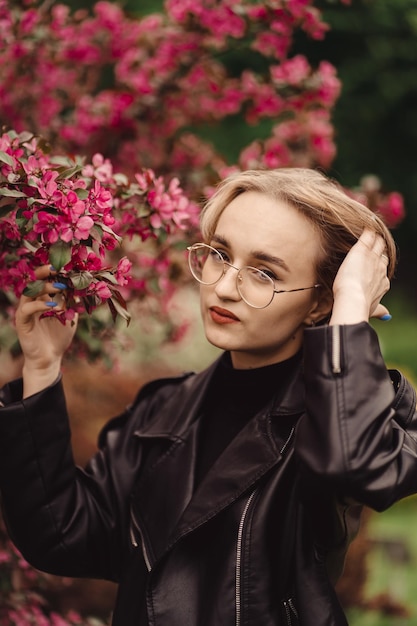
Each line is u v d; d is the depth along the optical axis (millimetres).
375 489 1350
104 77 4312
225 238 1557
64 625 2484
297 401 1558
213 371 1730
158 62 2932
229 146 9414
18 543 1688
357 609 4289
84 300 1557
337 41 9328
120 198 1950
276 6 2736
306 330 1458
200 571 1521
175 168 3021
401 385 1547
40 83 2855
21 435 1627
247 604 1442
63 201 1480
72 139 2918
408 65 9328
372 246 1571
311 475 1360
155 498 1630
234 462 1535
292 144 2969
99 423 4000
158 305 2604
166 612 1496
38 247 1642
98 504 1716
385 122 10922
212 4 2820
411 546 5852
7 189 1548
